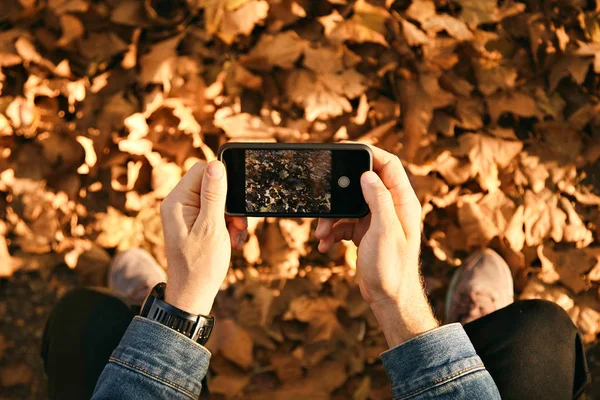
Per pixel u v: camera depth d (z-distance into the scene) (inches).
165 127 64.1
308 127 64.5
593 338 68.2
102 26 64.0
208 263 23.0
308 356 64.4
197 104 64.0
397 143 66.1
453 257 68.4
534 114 67.3
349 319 65.5
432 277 68.9
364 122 66.0
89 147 63.3
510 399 45.3
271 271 65.2
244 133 63.7
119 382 20.9
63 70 63.6
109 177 64.3
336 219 31.6
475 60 67.5
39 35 62.9
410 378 21.7
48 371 50.7
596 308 68.4
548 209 67.8
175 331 22.0
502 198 67.4
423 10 65.3
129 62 64.1
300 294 64.7
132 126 62.3
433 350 21.8
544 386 45.7
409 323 22.9
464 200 67.2
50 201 63.7
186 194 24.1
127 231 64.8
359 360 65.1
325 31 63.7
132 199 64.5
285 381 64.6
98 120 63.1
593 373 68.5
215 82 64.2
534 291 67.7
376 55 65.9
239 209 29.6
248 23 62.8
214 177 22.9
